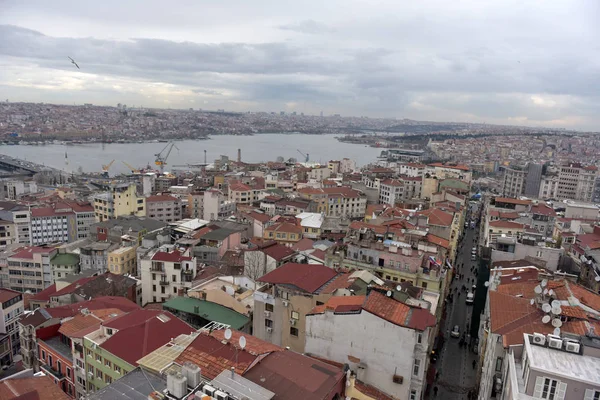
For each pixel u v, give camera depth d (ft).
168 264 360.48
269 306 245.86
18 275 466.29
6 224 621.31
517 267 328.70
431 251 341.82
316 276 253.85
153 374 160.45
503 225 514.27
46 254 463.01
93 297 333.01
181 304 300.61
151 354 173.47
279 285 240.73
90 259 451.94
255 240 497.87
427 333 190.39
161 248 392.47
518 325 199.82
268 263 331.36
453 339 354.74
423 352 190.39
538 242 395.75
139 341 208.23
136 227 508.12
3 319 309.42
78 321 255.09
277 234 508.53
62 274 461.78
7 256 473.67
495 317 213.66
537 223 565.94
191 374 139.64
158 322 221.46
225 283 330.95
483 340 266.77
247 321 283.18
